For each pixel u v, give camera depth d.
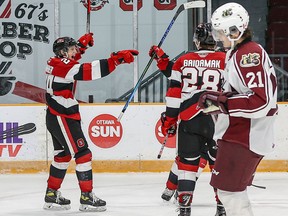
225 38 5.82
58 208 9.69
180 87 8.48
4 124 14.02
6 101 16.42
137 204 10.16
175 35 16.11
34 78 16.38
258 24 17.64
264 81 5.41
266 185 12.12
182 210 8.27
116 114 13.98
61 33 16.31
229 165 5.73
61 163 9.59
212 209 9.69
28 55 16.38
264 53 5.58
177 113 8.48
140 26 16.16
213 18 5.80
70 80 9.19
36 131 14.02
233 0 17.53
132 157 13.95
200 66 8.38
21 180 13.05
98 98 16.17
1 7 16.33
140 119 13.93
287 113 13.84
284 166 13.87
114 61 8.78
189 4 9.76
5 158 14.03
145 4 16.11
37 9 16.30
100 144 13.98
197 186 12.12
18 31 16.38
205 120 8.23
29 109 14.00
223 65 8.36
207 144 8.70
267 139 5.67
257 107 5.39
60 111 9.27
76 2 16.23
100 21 16.25
